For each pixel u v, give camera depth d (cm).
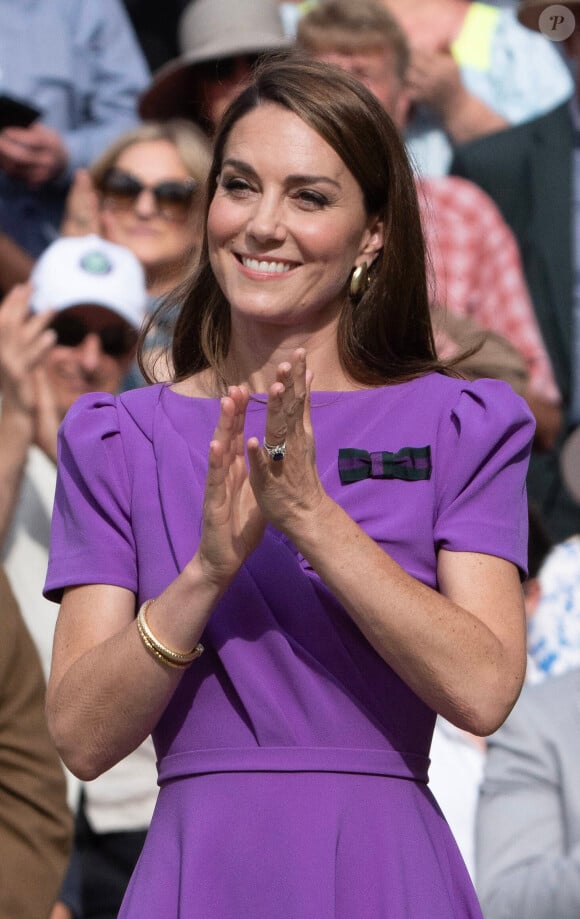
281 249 891
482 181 2288
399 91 2198
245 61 2234
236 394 805
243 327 925
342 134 898
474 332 1797
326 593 872
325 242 893
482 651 833
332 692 866
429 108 2327
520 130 2323
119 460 921
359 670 870
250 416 922
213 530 822
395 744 873
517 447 904
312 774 859
